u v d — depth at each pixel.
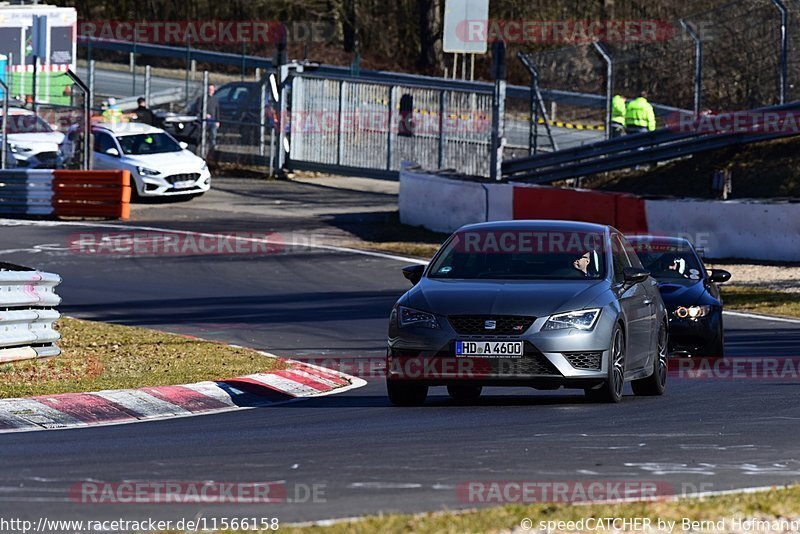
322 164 137.12
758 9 117.38
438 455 31.41
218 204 121.56
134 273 86.06
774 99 117.94
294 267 90.19
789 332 67.12
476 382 40.47
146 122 139.75
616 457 31.11
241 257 93.75
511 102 174.00
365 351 58.84
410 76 160.00
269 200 125.00
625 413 39.72
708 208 95.50
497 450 32.19
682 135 113.06
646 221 97.06
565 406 41.72
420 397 42.75
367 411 41.03
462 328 40.50
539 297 40.91
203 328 66.12
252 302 75.88
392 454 31.61
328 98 136.25
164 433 35.91
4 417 37.81
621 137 114.94
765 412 40.09
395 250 99.12
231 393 44.12
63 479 28.28
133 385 43.62
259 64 171.38
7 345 47.09
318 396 45.88
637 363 43.97
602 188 121.94
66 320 63.50
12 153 122.81
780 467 29.78
